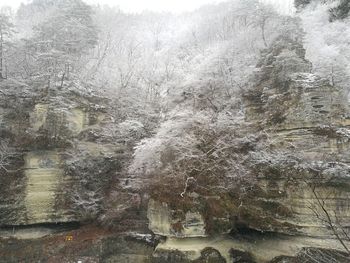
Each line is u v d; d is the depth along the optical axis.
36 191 19.86
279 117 15.95
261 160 15.39
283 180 14.53
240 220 15.95
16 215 19.36
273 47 19.28
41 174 20.08
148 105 25.05
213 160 16.66
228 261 15.56
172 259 15.71
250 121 17.58
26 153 20.06
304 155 14.43
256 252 15.32
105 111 23.67
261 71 18.97
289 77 16.47
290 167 14.41
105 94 25.08
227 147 16.56
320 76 15.65
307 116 14.91
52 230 20.27
